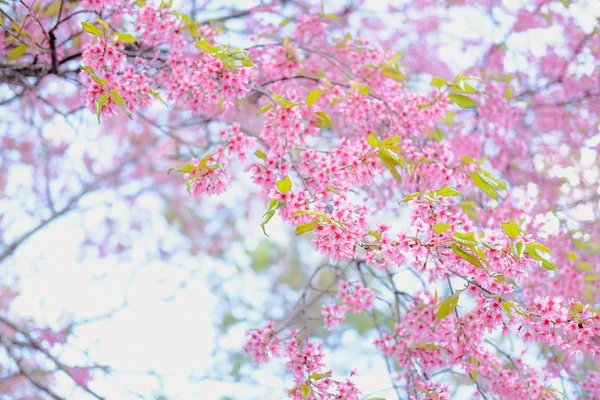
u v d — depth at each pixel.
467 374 3.73
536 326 2.91
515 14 5.55
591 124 5.40
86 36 4.28
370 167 3.22
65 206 6.88
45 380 5.88
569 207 5.23
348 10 5.90
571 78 5.41
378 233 2.82
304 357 3.32
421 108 3.79
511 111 4.91
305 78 4.23
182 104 3.82
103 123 7.32
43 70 3.97
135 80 3.33
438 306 3.48
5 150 6.68
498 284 2.89
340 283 3.88
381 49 4.18
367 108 3.75
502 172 5.20
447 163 3.72
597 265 4.82
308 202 2.90
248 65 3.46
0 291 7.07
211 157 3.12
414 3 6.18
